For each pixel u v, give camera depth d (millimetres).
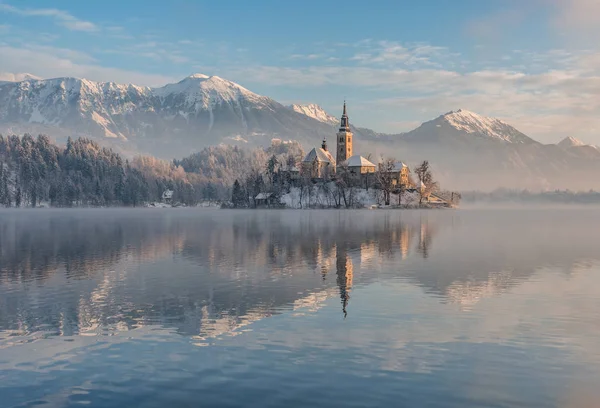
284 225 129875
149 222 147500
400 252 69500
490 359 26047
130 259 62188
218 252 69250
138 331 31016
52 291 42562
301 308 36344
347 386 22828
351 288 43406
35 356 26891
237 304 37562
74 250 71875
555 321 32875
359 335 29875
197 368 24984
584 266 56219
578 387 22812
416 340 28984
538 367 25047
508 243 82688
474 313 34781
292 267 55531
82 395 22234
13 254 67188
